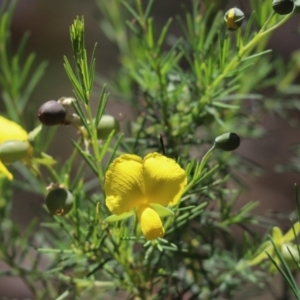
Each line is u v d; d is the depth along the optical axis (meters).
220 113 0.47
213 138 0.49
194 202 0.43
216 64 0.43
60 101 0.40
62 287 0.47
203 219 0.45
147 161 0.37
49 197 0.39
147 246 0.41
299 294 0.37
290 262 0.40
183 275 0.47
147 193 0.37
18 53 0.49
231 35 0.48
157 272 0.43
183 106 0.45
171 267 0.43
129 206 0.37
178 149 0.45
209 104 0.44
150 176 0.37
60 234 0.49
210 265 0.47
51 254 0.48
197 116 0.44
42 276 0.47
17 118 0.49
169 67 0.45
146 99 0.46
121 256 0.42
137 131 0.45
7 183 0.49
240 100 0.50
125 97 0.51
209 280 0.45
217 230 0.48
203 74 0.44
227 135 0.38
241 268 0.45
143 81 0.47
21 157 0.40
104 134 0.40
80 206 0.43
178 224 0.40
